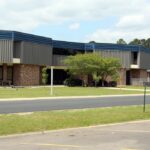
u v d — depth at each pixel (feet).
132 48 254.06
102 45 246.68
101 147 40.86
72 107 84.28
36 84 211.41
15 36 193.36
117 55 249.55
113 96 135.64
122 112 73.05
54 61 230.48
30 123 55.42
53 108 81.00
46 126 54.39
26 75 204.13
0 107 82.07
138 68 257.34
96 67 221.05
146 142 44.04
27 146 40.81
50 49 218.18
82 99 114.62
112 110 75.97
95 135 48.75
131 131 52.60
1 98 112.47
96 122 60.34
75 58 221.46
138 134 49.93
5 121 55.98
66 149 39.37
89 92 154.71
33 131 51.11
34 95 127.95
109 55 247.50
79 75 227.20
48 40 216.13
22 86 196.03
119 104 96.07
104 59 225.35
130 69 260.83
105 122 61.11
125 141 44.60
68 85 224.12
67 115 65.05
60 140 44.75
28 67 205.26
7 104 90.79
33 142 43.27
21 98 114.52
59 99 113.70
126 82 260.42
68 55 238.27
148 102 105.91
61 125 55.93
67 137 46.96
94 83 228.84
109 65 225.97
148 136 48.34
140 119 66.74
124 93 156.25
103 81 229.86
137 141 44.68
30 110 75.61
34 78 209.77
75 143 42.93
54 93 141.18
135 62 257.96
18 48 197.47
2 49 191.93
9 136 47.14
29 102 98.68
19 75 200.85
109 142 43.83
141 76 264.11
